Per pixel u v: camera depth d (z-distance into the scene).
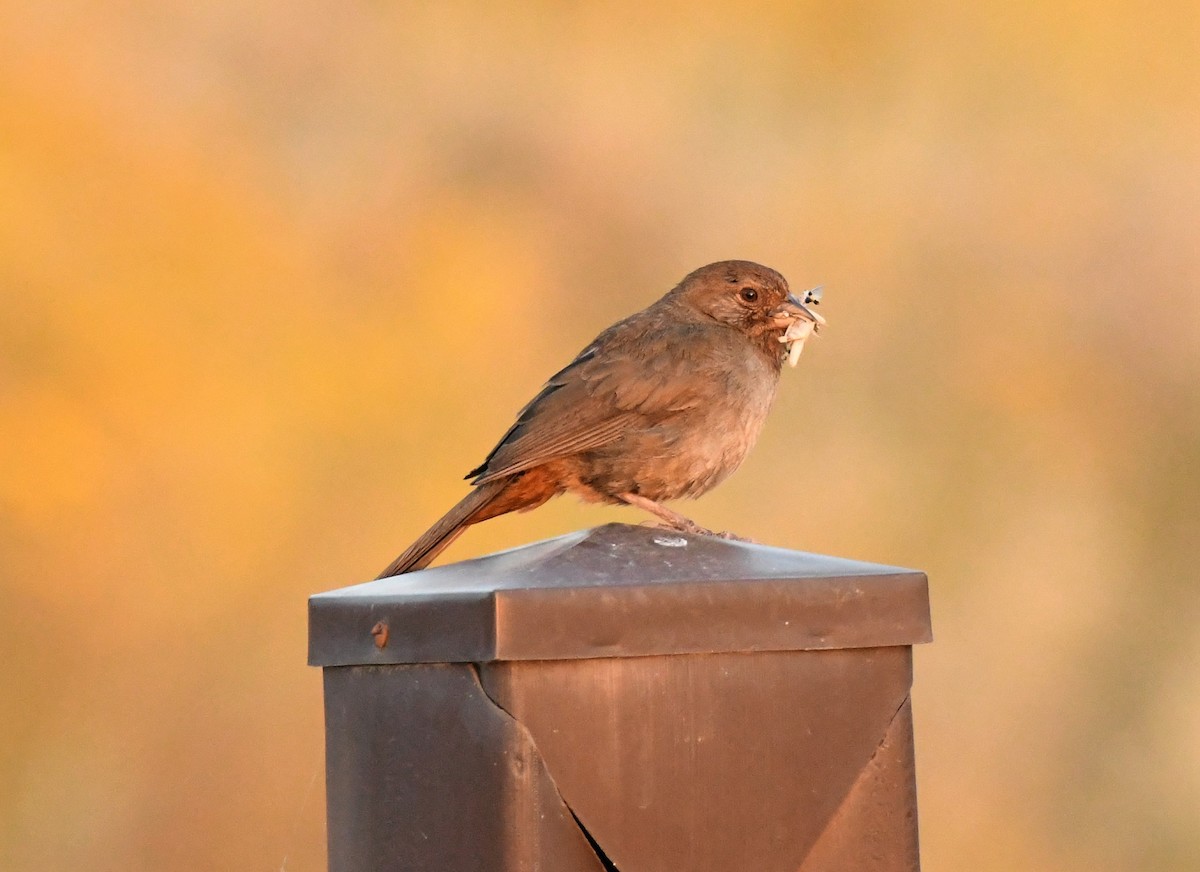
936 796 16.48
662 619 3.93
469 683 3.94
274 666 14.80
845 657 4.08
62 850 14.18
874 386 18.20
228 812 14.45
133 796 14.36
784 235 19.17
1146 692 17.22
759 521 16.84
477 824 3.92
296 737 14.72
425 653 4.00
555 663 3.90
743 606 3.99
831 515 17.12
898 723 4.10
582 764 3.90
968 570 17.33
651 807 3.93
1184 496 18.02
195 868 14.48
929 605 4.11
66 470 14.66
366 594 4.18
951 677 16.92
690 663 3.97
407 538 15.45
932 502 17.52
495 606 3.83
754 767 3.99
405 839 4.07
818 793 4.03
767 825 3.99
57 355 15.02
